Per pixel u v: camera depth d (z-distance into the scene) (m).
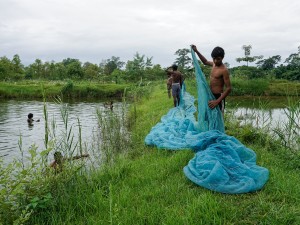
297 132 8.09
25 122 19.36
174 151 7.46
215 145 6.14
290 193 4.80
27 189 4.50
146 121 13.36
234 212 4.29
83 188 5.26
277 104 29.31
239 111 20.66
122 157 7.71
